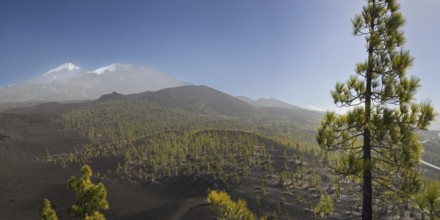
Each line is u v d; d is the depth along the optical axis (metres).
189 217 94.19
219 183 142.50
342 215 94.00
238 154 183.50
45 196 122.75
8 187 129.88
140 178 156.38
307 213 109.75
